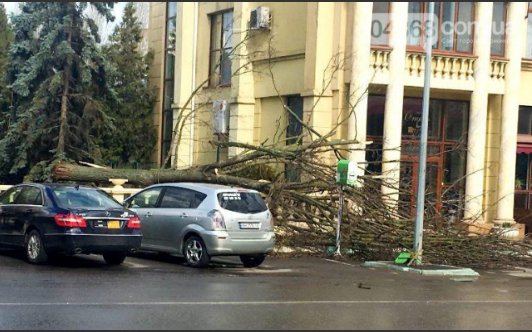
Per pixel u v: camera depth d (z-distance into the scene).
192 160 26.45
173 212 13.23
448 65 21.72
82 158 24.09
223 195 12.88
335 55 20.00
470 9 22.12
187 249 12.95
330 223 15.98
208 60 26.23
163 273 11.91
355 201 15.88
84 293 9.48
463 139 22.36
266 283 11.38
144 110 29.25
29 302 8.67
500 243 15.88
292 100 22.78
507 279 13.88
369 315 8.84
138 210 13.88
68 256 13.71
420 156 14.62
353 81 20.31
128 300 9.10
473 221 18.30
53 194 12.30
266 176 18.84
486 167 22.12
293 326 7.89
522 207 24.28
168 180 18.27
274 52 21.67
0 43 30.59
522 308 10.10
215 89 25.31
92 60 24.25
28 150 23.59
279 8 22.84
